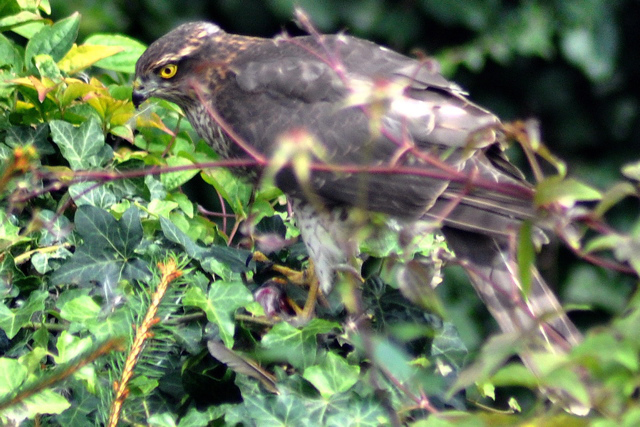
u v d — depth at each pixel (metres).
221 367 5.30
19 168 4.21
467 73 14.80
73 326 5.01
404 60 7.57
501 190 4.06
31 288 5.46
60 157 6.22
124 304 5.12
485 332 12.91
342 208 7.12
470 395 5.66
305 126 7.42
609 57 14.70
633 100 15.08
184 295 5.13
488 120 7.09
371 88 3.94
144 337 4.52
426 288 3.99
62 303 5.20
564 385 3.36
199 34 8.23
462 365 5.49
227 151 8.09
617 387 3.38
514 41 14.27
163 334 4.91
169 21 14.01
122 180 5.96
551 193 3.56
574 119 15.10
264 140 7.62
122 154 6.52
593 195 3.52
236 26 14.24
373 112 3.73
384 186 7.03
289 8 13.96
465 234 7.00
